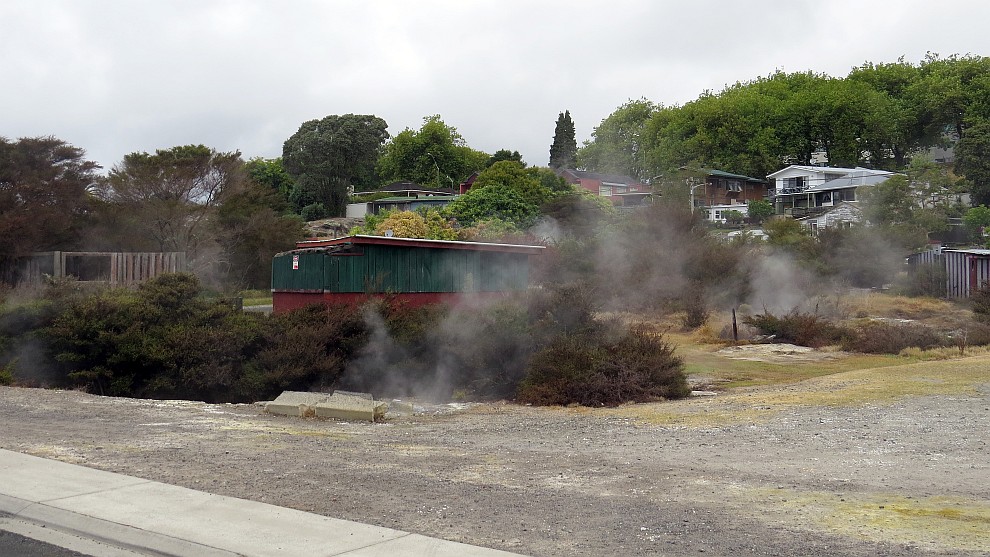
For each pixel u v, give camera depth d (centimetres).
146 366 1953
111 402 1509
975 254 3984
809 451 1027
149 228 4259
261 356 1964
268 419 1387
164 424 1230
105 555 599
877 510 689
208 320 2056
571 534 616
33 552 605
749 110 9331
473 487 790
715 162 9050
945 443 1065
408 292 2316
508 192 5403
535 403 1680
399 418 1470
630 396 1661
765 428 1216
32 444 1002
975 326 2725
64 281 2262
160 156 4419
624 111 10931
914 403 1408
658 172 9012
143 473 836
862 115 8925
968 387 1581
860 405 1402
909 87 9550
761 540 595
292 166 8125
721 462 958
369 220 5566
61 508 690
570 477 849
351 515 674
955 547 573
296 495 745
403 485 795
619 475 862
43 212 3628
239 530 627
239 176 4584
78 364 1992
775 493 765
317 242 2303
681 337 2819
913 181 6084
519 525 643
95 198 4209
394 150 9931
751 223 7150
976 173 7269
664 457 997
